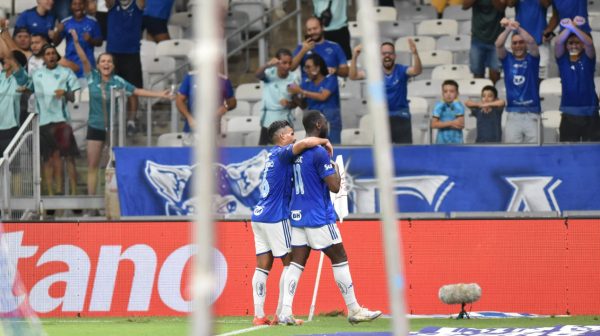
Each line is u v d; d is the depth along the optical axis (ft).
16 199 158.30
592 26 214.28
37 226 140.87
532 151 155.94
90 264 140.56
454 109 157.69
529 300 135.54
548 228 135.95
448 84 158.20
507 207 156.25
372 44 33.01
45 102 160.86
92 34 194.49
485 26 190.39
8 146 158.10
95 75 163.12
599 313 134.31
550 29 193.16
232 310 138.21
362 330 103.14
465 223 136.98
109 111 162.61
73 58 193.67
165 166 160.97
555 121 156.35
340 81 184.24
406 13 235.20
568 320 122.72
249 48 228.63
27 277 140.26
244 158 159.43
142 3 192.65
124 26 191.42
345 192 119.75
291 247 110.93
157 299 139.74
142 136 163.73
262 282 112.37
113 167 161.99
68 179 161.48
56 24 196.85
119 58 191.62
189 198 160.45
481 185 156.56
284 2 237.66
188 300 139.03
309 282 137.18
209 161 26.25
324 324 113.91
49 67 162.40
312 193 108.37
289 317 111.04
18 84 161.38
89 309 140.05
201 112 26.17
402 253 137.39
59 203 161.38
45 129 160.86
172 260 139.85
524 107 156.66
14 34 185.98
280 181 109.81
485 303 136.15
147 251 140.36
